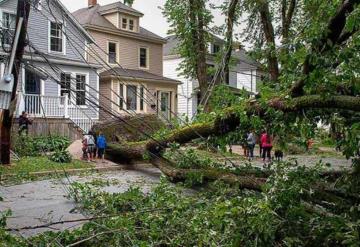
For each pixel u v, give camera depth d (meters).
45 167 12.14
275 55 6.88
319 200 5.53
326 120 6.31
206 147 8.73
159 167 9.30
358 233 4.18
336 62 5.37
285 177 5.16
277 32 19.12
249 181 6.77
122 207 6.02
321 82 5.59
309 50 5.46
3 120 11.84
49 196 8.09
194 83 30.69
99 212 5.69
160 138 9.38
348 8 5.05
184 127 8.97
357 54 5.34
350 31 5.03
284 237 4.41
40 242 4.37
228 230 4.30
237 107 7.10
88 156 14.36
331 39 5.42
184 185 7.85
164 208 5.49
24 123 15.73
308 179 5.67
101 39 25.70
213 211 4.72
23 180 10.31
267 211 4.22
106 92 24.64
